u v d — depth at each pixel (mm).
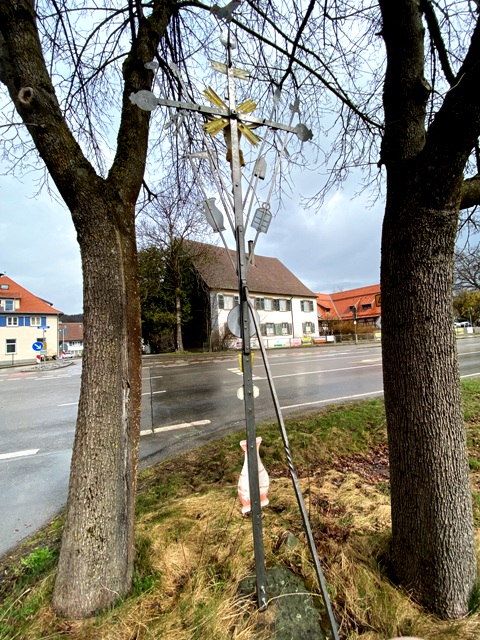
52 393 8766
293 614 1459
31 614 1537
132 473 1695
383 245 1783
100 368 1634
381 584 1643
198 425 5031
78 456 1612
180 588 1657
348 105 2971
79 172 1585
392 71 1701
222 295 24797
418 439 1601
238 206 1570
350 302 45188
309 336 30906
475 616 1497
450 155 1413
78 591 1514
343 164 3326
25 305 32594
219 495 2570
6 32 1509
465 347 16734
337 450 3590
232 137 1609
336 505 2355
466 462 1637
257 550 1507
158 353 23250
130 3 2391
